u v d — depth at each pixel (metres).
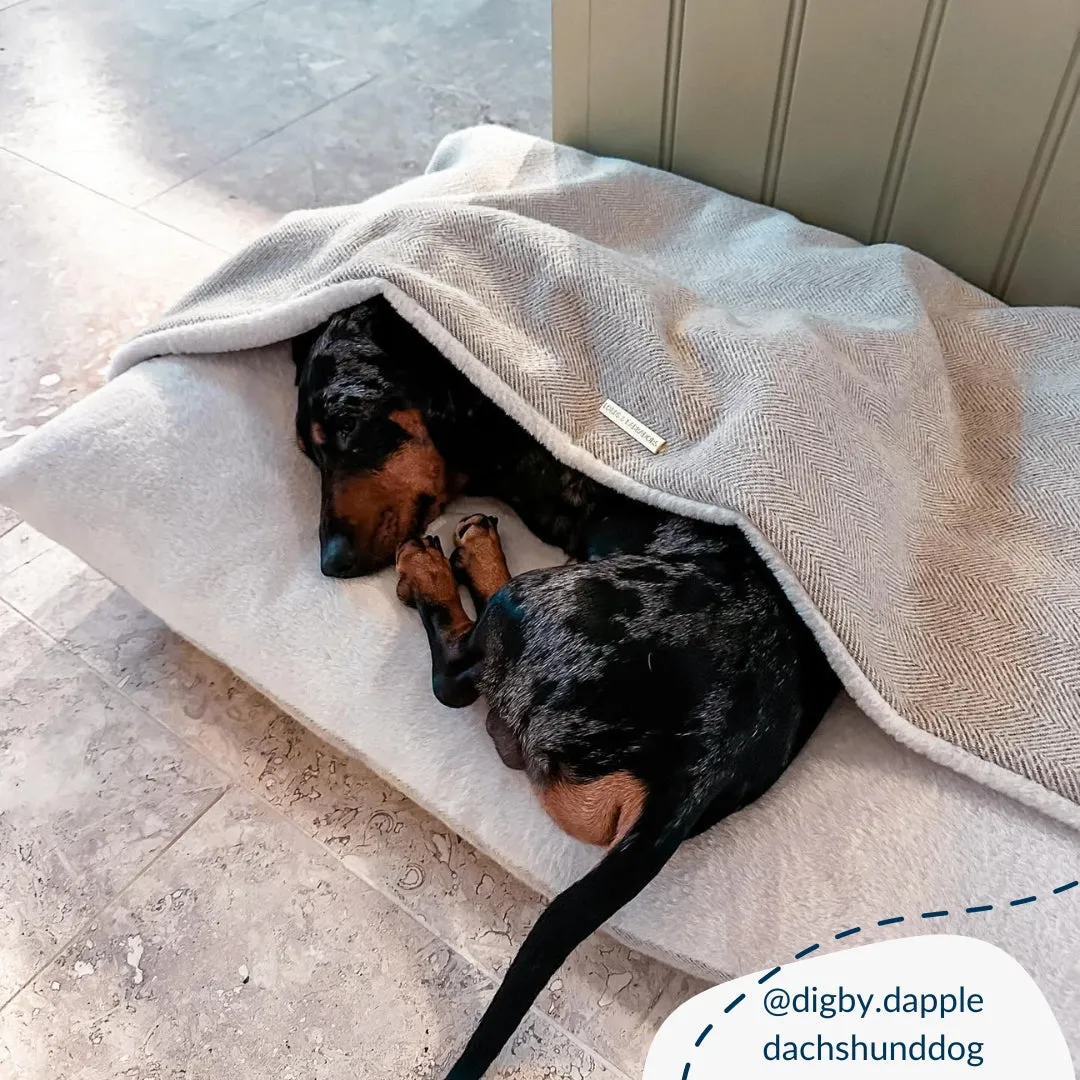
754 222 0.85
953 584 0.65
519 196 0.81
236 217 1.19
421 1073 0.61
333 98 1.38
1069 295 0.79
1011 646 0.62
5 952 0.66
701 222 0.85
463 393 0.72
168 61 1.45
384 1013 0.63
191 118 1.34
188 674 0.79
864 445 0.64
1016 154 0.74
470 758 0.65
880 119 0.78
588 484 0.70
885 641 0.61
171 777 0.73
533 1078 0.60
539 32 1.50
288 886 0.68
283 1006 0.63
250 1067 0.61
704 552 0.61
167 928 0.67
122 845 0.70
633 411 0.66
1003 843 0.58
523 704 0.58
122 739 0.75
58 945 0.66
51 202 1.21
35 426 0.98
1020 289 0.81
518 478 0.74
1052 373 0.74
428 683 0.67
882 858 0.59
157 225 1.18
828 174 0.83
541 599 0.60
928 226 0.82
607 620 0.58
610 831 0.56
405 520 0.72
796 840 0.60
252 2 1.58
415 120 1.34
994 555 0.66
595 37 0.85
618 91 0.88
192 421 0.75
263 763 0.74
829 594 0.58
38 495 0.73
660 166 0.91
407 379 0.71
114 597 0.84
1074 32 0.67
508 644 0.60
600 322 0.68
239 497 0.74
